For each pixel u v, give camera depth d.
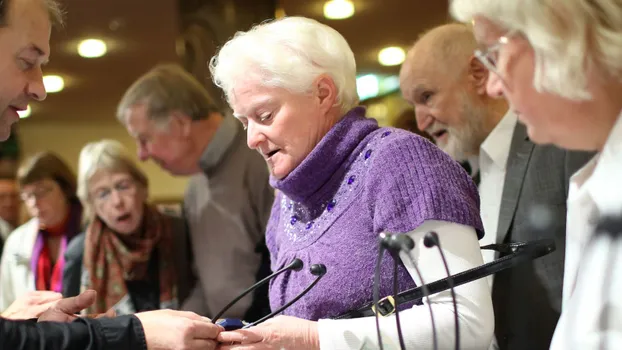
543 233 1.36
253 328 1.06
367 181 1.09
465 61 1.59
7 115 1.12
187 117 2.01
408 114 1.83
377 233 1.06
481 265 1.00
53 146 6.03
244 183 1.93
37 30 1.09
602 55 0.77
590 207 0.83
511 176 1.43
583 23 0.76
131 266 1.95
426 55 1.62
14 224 3.02
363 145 1.14
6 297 2.26
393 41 3.35
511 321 1.41
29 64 1.11
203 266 1.94
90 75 4.50
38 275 2.20
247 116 1.16
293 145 1.15
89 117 5.82
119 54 4.11
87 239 1.99
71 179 2.27
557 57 0.77
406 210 1.03
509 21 0.80
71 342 0.98
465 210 1.03
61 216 2.23
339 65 1.16
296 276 1.15
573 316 0.76
